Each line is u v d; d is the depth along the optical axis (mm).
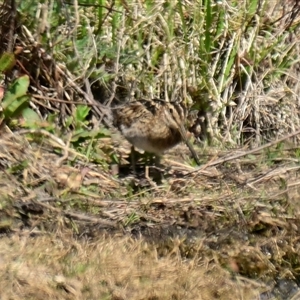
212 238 8609
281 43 11320
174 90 10633
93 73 10219
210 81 10672
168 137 9781
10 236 8094
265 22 11398
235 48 10820
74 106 9953
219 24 10938
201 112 10648
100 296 7391
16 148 8961
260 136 10766
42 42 9805
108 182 9227
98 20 10570
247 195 9086
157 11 10797
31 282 7398
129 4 10812
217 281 8023
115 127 10023
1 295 7223
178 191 9164
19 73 9812
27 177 8703
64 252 7797
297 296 8125
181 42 10781
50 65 9898
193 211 8883
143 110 9742
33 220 8297
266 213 8891
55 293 7336
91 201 8703
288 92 11055
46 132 9273
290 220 8852
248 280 8195
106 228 8453
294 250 8594
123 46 10570
